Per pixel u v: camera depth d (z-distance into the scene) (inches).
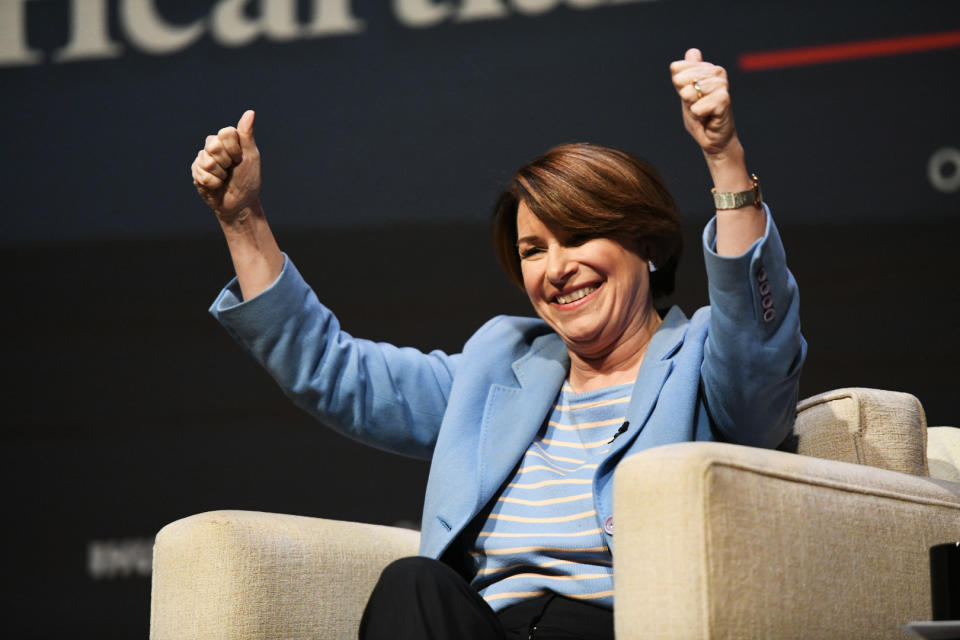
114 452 376.8
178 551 160.2
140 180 387.9
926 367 334.0
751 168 346.9
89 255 387.2
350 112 376.8
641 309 177.0
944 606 130.3
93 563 371.9
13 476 379.2
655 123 355.6
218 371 376.2
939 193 337.1
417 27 376.8
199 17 389.7
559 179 172.4
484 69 371.2
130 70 391.9
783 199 343.9
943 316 334.0
